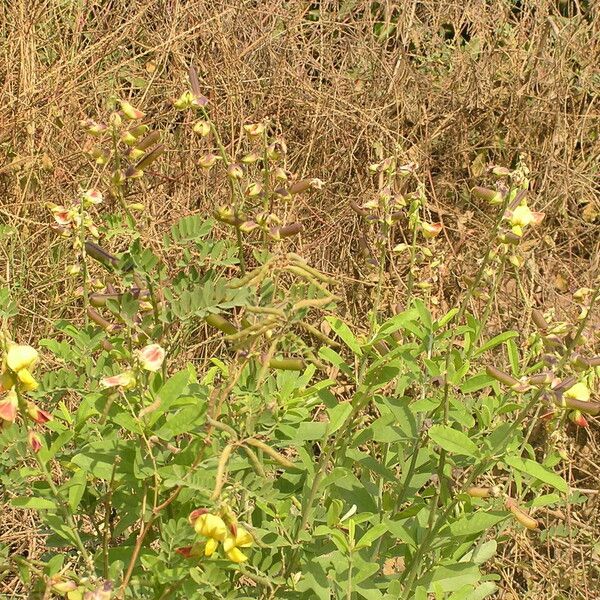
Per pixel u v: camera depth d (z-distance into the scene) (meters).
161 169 2.72
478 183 2.94
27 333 2.37
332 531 1.55
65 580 1.43
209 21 2.94
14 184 2.58
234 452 1.57
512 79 3.06
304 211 2.75
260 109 2.86
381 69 3.04
